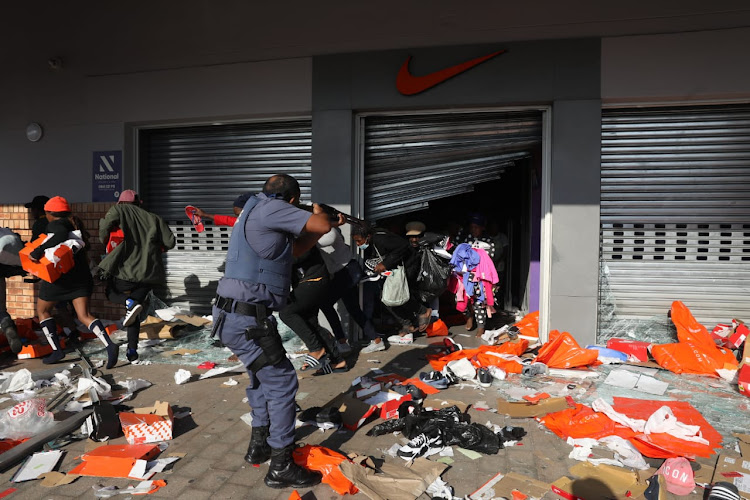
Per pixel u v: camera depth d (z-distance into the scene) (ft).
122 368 17.62
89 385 14.37
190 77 22.25
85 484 9.98
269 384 9.90
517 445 11.60
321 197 21.06
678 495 9.46
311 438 11.94
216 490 9.82
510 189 29.30
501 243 24.85
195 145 23.63
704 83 18.22
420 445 11.02
